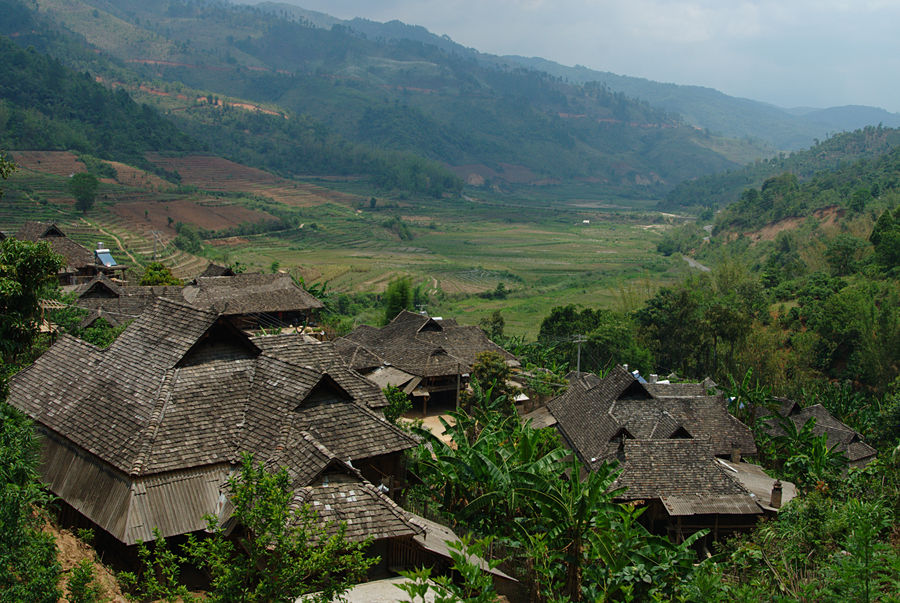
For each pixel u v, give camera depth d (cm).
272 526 1455
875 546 1759
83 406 2369
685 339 7350
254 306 6088
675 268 15662
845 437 4662
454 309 11538
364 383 2814
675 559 2172
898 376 6047
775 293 9438
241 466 2152
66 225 12575
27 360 3281
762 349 6956
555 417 4281
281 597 1431
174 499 2034
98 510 2019
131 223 14162
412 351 5219
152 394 2303
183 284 7369
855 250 9669
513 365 5491
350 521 1931
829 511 2545
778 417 4816
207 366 2447
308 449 2106
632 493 3069
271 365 2486
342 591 1581
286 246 17288
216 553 1491
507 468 2458
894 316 6594
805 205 15650
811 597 1847
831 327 7225
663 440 3297
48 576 1395
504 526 2381
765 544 2520
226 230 17000
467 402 4741
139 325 2612
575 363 7031
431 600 1875
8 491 1466
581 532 2166
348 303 10488
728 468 3625
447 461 2553
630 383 3975
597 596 1959
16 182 14588
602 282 14275
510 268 16238
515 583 2194
